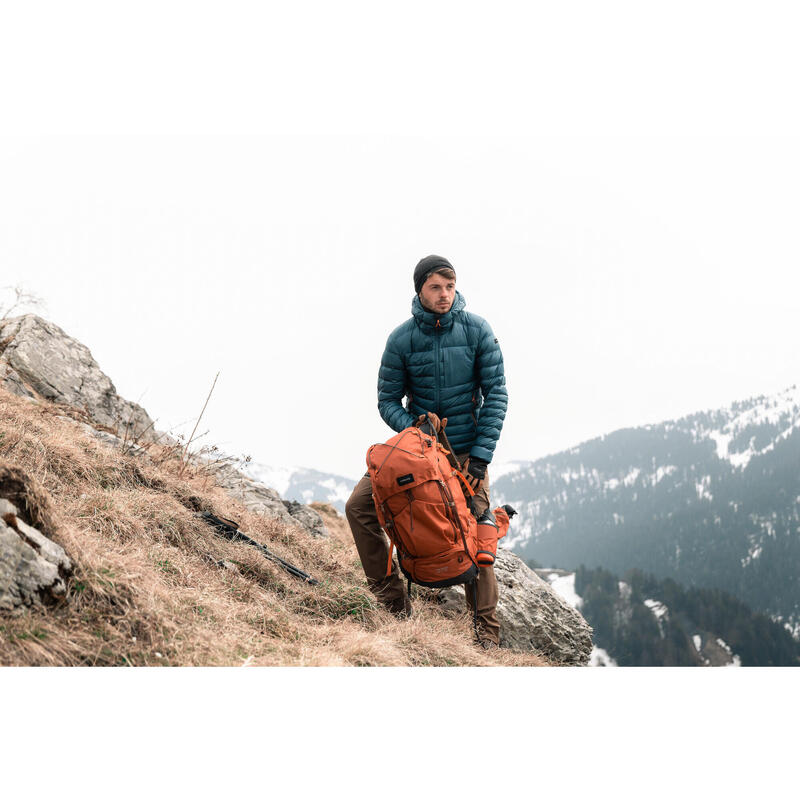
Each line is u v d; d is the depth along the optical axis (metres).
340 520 9.00
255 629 3.25
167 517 4.11
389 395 4.43
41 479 3.72
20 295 7.02
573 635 6.36
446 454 4.17
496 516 4.42
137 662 2.56
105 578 2.79
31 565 2.52
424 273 4.15
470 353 4.28
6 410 4.45
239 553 4.21
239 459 5.86
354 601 4.18
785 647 170.38
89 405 6.52
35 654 2.35
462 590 5.65
